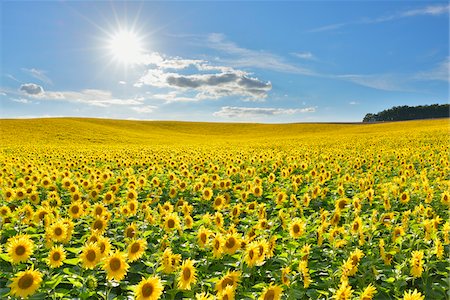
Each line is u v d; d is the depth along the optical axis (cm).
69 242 833
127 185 1431
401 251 748
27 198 1231
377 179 1670
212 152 3247
